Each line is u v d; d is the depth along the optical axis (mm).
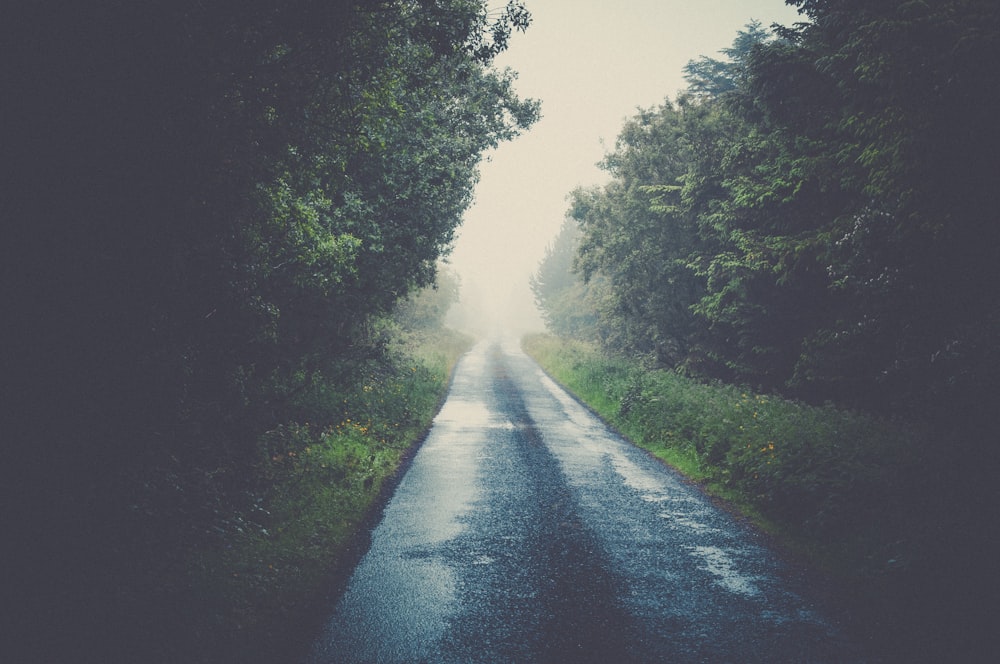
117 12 4230
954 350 8523
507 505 9383
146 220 4699
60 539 4500
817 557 7148
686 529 8281
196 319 5832
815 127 14289
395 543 7559
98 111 4215
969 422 8086
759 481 9672
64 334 4363
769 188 14961
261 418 7930
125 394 4887
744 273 16641
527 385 28891
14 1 3910
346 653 4809
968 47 8484
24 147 4031
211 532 6395
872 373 12680
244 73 5809
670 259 22906
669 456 13156
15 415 4285
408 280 17016
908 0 9312
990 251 9586
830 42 13086
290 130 6551
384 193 13547
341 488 9445
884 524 7375
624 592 6133
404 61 8180
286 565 6375
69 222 4262
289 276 8891
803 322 16500
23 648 3895
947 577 5656
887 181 10344
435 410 20078
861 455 8961
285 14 5820
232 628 4918
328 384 14148
